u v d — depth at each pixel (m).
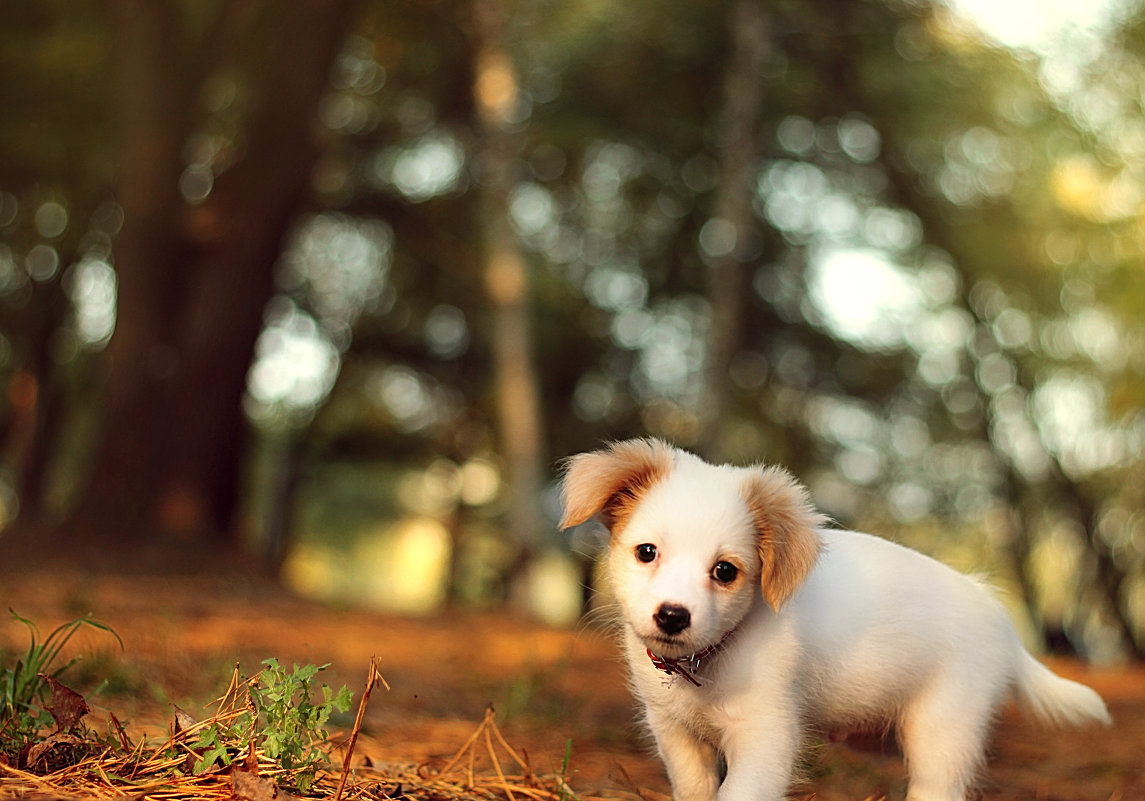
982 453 21.02
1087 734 7.20
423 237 22.11
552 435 22.41
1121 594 20.11
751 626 3.76
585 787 4.59
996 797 5.05
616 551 3.84
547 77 20.16
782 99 19.36
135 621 8.51
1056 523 20.84
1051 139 18.00
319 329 23.97
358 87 20.30
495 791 4.16
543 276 21.34
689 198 21.48
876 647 4.02
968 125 18.72
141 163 14.62
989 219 19.11
